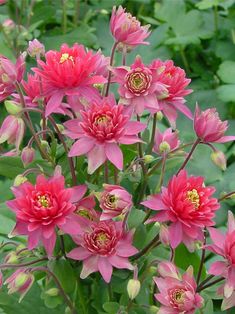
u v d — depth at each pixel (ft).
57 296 1.52
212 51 3.06
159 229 1.45
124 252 1.42
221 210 2.25
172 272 1.41
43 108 1.54
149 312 1.48
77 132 1.43
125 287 1.52
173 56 3.06
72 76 1.44
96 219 1.46
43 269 1.42
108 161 1.62
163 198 1.38
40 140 1.62
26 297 1.62
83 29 2.80
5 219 1.87
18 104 1.51
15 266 1.42
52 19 3.05
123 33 1.55
